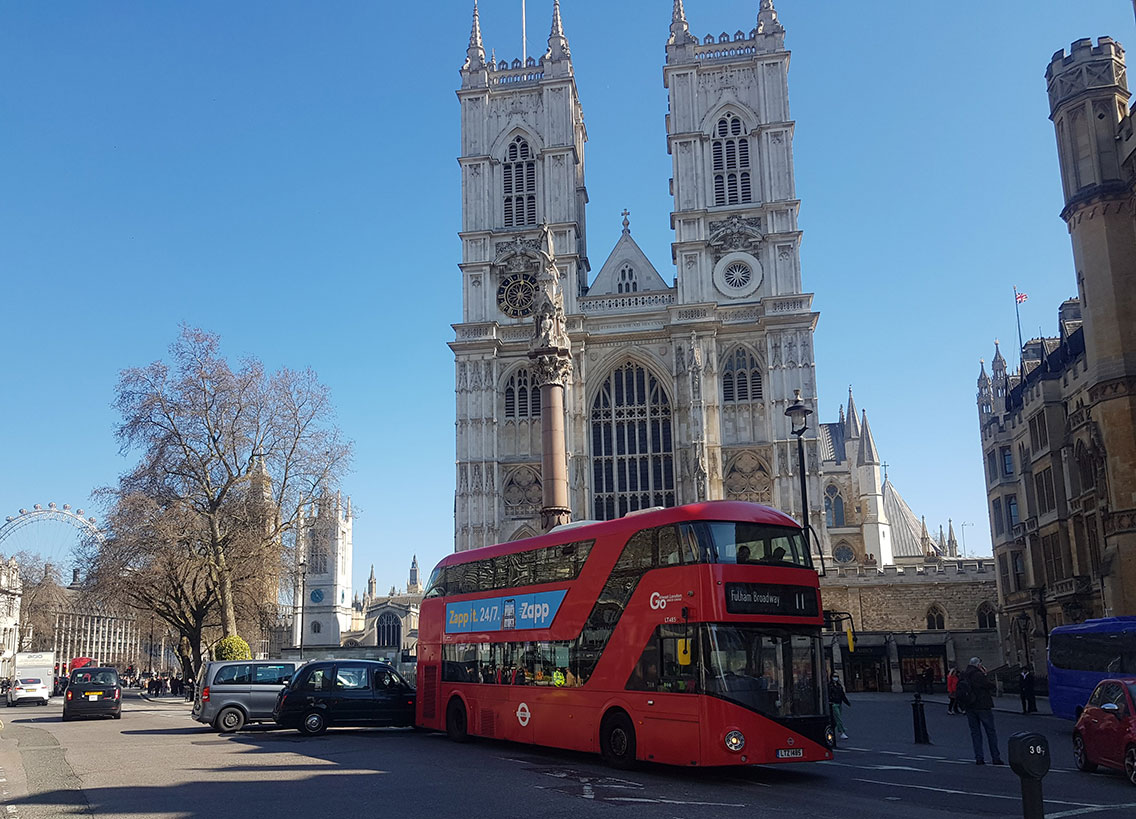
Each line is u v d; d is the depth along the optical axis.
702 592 22.89
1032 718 46.06
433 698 34.75
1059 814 17.83
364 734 37.00
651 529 24.95
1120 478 45.44
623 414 92.12
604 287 96.88
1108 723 23.16
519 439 92.50
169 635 96.94
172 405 62.12
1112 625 34.72
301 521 66.12
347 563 195.12
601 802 18.78
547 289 54.66
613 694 25.19
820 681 23.38
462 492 90.50
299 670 37.50
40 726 44.38
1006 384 78.25
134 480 62.69
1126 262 47.00
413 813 17.52
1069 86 49.25
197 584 77.38
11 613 151.62
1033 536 67.31
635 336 92.25
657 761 23.47
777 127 93.56
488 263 95.31
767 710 22.41
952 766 26.12
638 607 24.84
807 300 89.25
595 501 90.75
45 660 88.56
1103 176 47.75
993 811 17.89
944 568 87.69
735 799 19.50
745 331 90.75
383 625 184.00
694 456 86.81
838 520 130.75
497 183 98.31
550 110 98.12
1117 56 49.03
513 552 31.03
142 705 69.81
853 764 26.59
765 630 23.06
